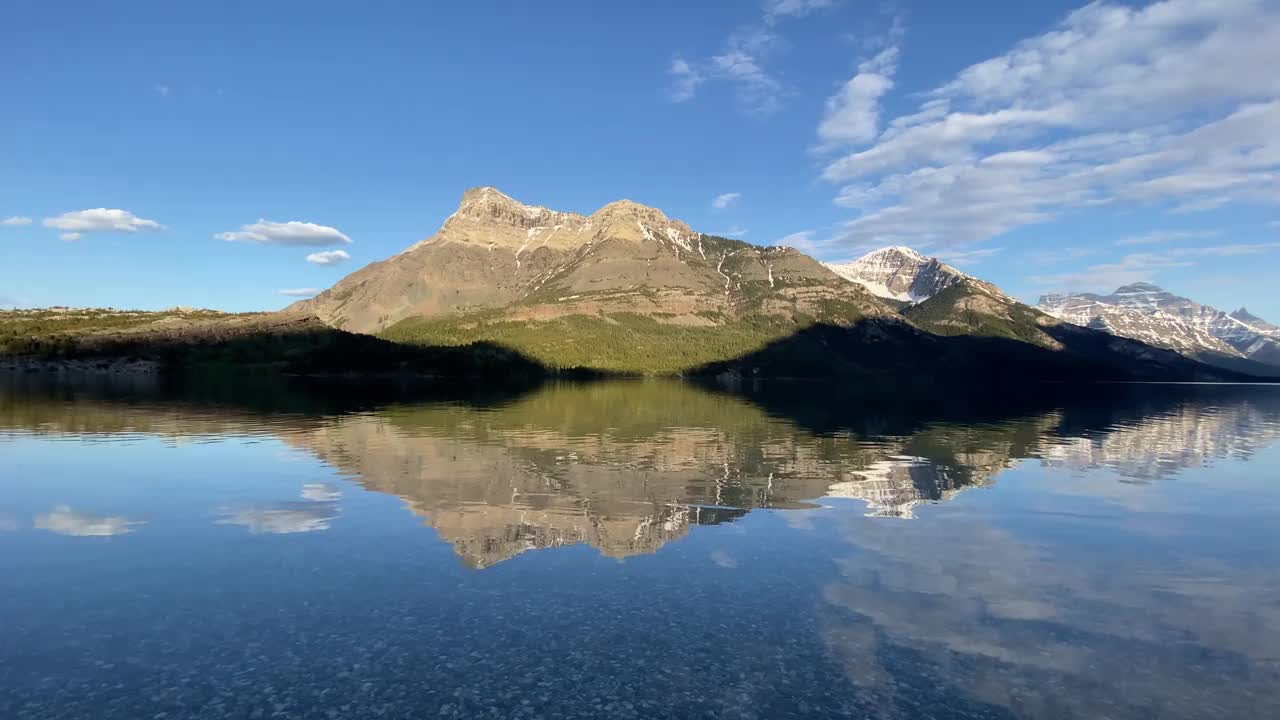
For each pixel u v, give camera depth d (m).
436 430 60.97
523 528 25.52
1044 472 41.81
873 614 17.45
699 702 12.77
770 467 41.84
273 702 12.43
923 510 30.05
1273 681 14.28
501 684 13.28
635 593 18.59
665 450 49.50
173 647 14.70
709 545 23.62
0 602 17.27
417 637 15.39
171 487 32.78
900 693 13.39
